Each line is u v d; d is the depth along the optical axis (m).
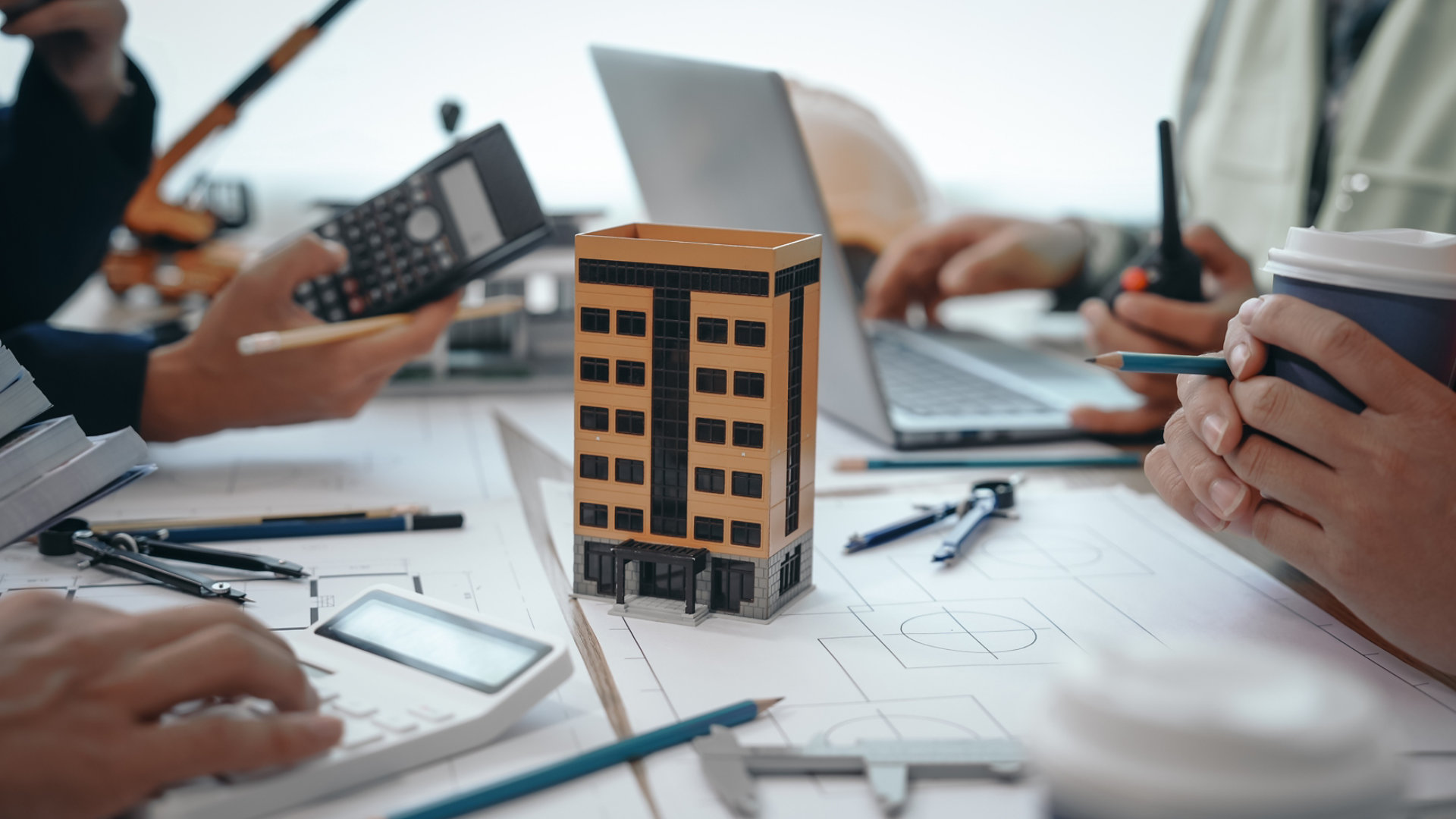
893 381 1.15
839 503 0.82
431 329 0.91
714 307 0.59
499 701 0.49
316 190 1.68
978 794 0.45
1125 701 0.31
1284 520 0.62
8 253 1.03
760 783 0.46
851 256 1.58
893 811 0.43
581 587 0.65
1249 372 0.60
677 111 0.93
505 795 0.44
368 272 0.91
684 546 0.62
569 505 0.79
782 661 0.57
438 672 0.51
